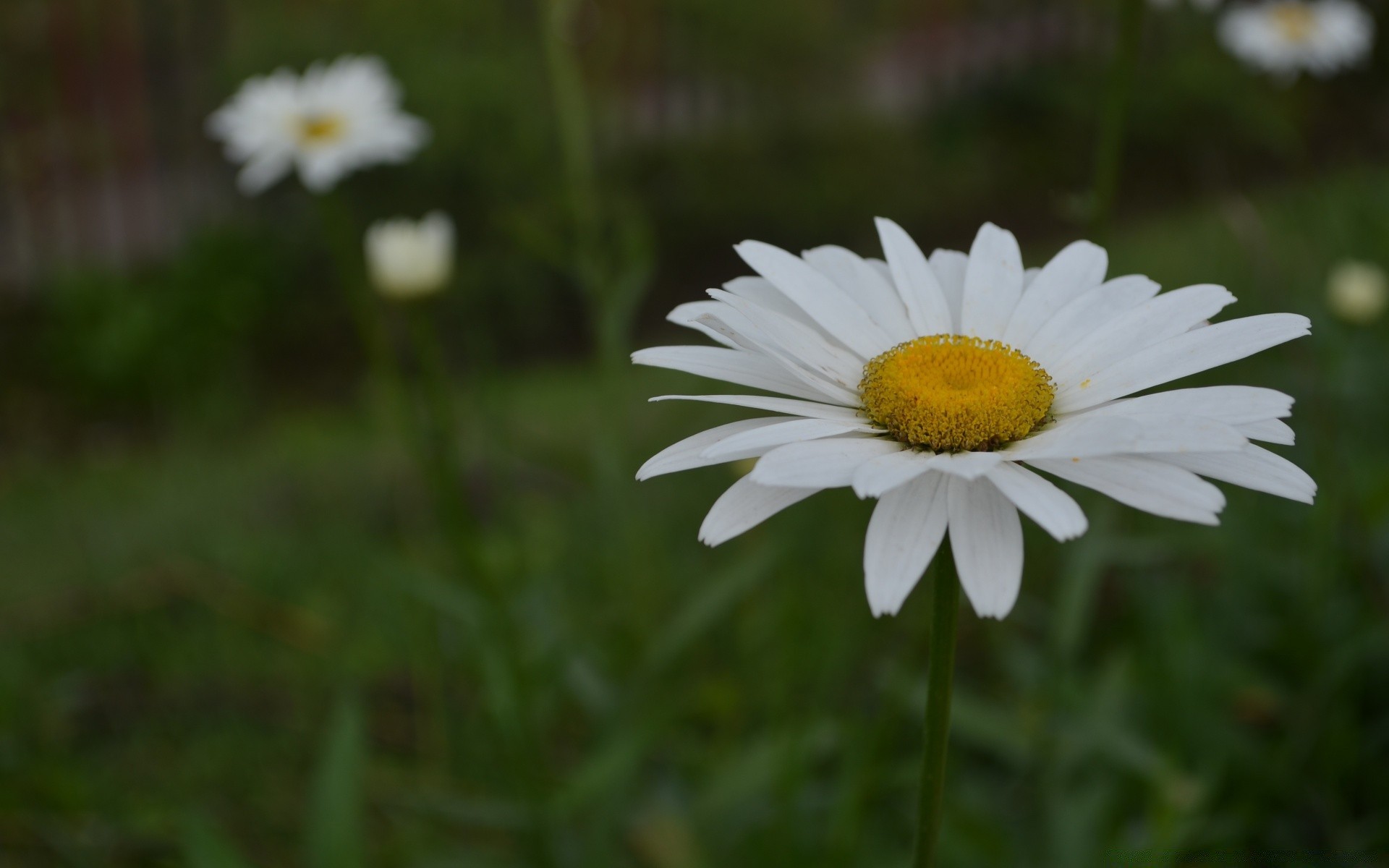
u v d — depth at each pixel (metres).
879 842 0.52
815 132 1.50
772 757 0.51
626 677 0.59
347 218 1.16
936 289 0.43
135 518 0.79
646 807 0.54
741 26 1.50
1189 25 1.46
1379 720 0.57
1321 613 0.57
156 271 1.26
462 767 0.57
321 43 1.25
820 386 0.41
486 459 0.64
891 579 0.38
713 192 1.43
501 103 1.21
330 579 0.70
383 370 0.61
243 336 1.22
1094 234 0.51
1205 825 0.51
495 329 1.18
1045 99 1.63
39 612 0.67
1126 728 0.53
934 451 0.40
